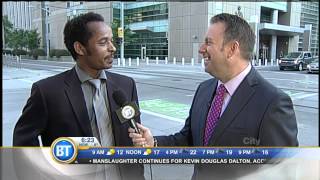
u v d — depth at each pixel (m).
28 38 33.16
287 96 1.59
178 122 7.01
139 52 42.44
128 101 1.91
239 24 1.68
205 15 35.66
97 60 1.85
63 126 1.81
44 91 1.83
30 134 1.80
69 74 1.91
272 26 40.94
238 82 1.69
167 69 24.55
